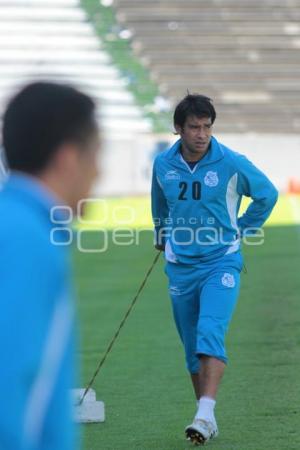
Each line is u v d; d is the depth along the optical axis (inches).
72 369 317.1
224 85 5876.0
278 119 5757.9
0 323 294.0
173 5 6107.3
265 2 6136.8
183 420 1054.4
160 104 5757.9
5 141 339.9
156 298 1966.0
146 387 1219.9
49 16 6151.6
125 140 5007.4
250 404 1112.8
